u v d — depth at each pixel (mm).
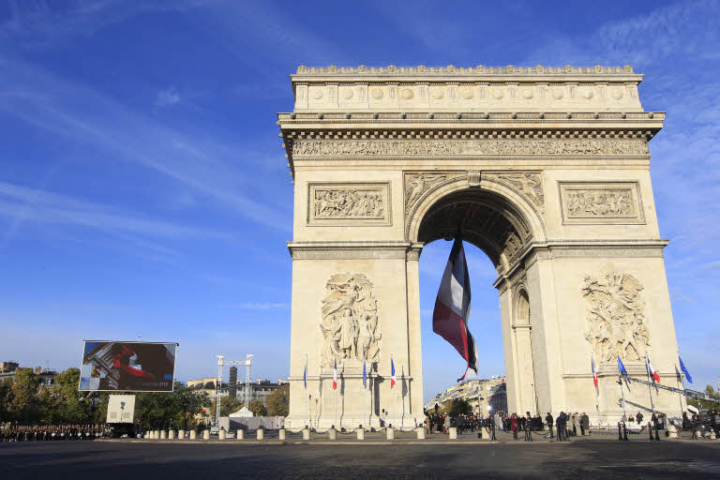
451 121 71188
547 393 65438
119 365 94062
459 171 71125
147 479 27281
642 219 70250
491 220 79500
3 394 163625
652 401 62438
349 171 70812
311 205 69562
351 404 61812
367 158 71125
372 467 32281
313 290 66312
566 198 70875
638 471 29188
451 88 74562
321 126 70812
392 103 73750
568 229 69688
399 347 64688
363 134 71562
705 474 27672
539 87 74812
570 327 66188
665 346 65625
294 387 62969
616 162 71938
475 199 74375
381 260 67562
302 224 68750
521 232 74062
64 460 40156
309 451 44938
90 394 173875
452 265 82062
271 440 56594
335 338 64250
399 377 63594
